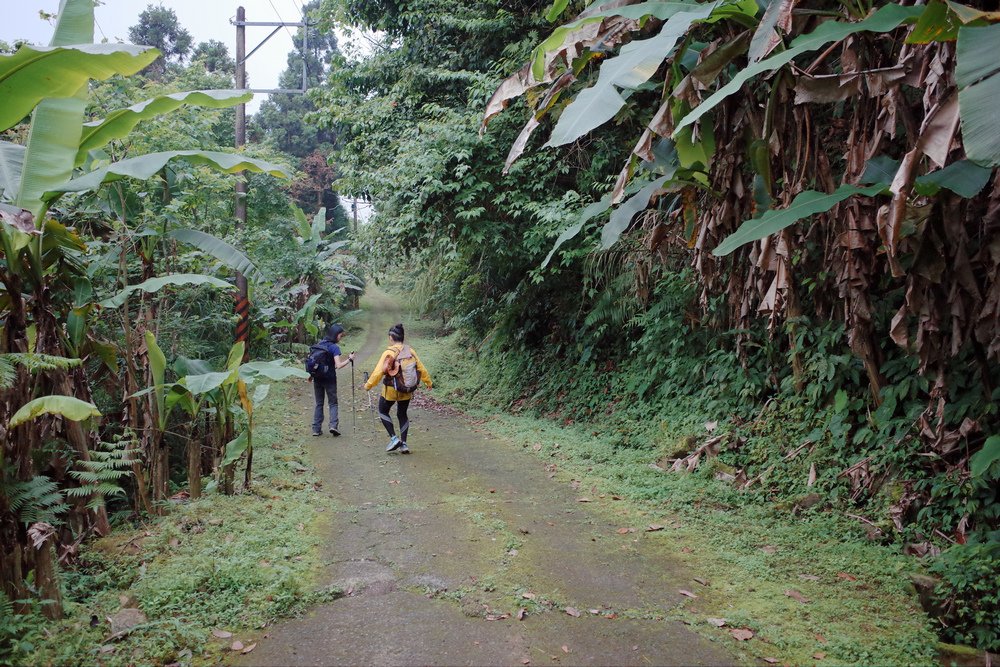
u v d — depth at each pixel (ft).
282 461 24.07
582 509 19.11
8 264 12.76
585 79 25.85
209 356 30.07
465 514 18.48
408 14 35.83
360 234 44.88
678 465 22.27
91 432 17.31
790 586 13.82
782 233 15.31
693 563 15.07
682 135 16.49
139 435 18.97
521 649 11.21
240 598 12.72
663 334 28.32
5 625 10.52
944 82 11.94
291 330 56.29
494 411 37.17
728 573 14.49
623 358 32.91
